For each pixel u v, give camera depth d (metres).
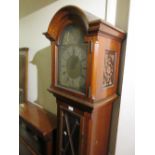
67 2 1.56
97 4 1.30
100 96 1.01
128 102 1.18
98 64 0.93
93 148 1.13
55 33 1.12
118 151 1.30
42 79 2.04
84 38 0.93
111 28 0.95
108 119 1.28
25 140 1.79
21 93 2.23
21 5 2.23
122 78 1.23
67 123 1.21
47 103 2.01
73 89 1.08
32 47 2.15
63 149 1.31
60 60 1.16
